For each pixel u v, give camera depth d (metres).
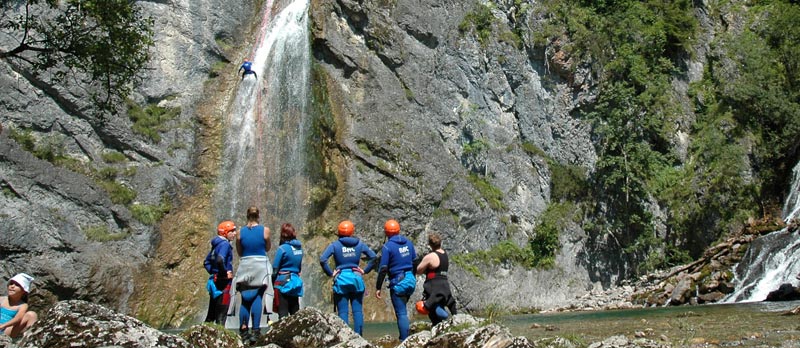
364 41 24.22
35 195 18.05
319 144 22.41
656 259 25.83
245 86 22.86
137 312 18.20
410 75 24.53
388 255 9.92
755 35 31.70
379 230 21.81
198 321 19.11
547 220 25.05
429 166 23.45
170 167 20.55
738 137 28.44
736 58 30.53
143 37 16.94
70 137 19.48
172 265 19.45
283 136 22.88
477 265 23.00
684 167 27.64
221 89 22.50
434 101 24.75
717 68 30.42
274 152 22.67
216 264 10.51
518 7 27.61
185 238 19.94
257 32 24.25
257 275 9.95
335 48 23.41
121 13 16.39
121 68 17.11
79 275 17.55
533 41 27.33
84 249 18.02
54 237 17.77
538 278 23.98
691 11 31.38
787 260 19.50
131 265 18.56
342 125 22.59
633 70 27.73
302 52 23.47
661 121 27.62
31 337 6.04
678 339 9.18
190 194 20.58
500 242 24.05
